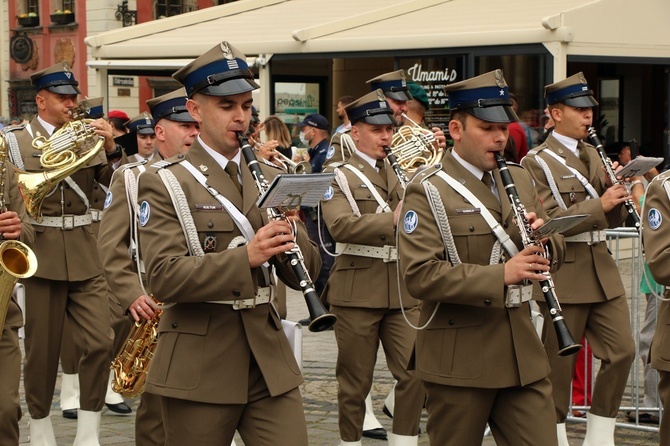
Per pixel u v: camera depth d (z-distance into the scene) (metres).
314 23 20.28
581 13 16.77
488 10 18.67
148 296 8.02
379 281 9.20
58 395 11.71
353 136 9.56
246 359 6.25
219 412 6.21
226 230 6.25
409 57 17.97
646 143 21.58
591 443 9.31
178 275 6.08
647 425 10.23
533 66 16.86
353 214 9.30
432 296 6.61
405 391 9.11
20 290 9.42
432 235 6.68
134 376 8.13
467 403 6.72
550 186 9.59
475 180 6.78
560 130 9.76
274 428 6.22
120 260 7.99
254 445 6.29
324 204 9.42
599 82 21.41
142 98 34.09
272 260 6.41
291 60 19.38
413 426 9.15
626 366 9.21
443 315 6.78
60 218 10.02
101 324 9.91
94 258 10.14
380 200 9.37
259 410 6.29
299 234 6.54
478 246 6.68
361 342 9.24
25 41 42.22
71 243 10.02
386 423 10.43
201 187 6.29
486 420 6.82
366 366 9.27
